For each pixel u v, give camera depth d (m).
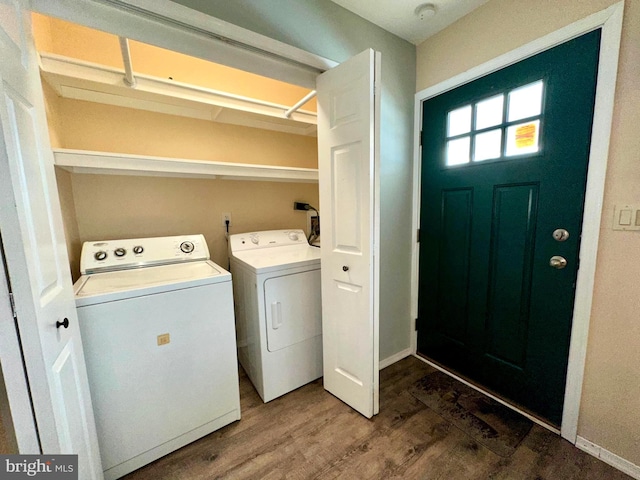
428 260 2.05
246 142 2.25
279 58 1.40
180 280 1.36
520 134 1.46
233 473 1.27
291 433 1.48
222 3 1.18
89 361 1.15
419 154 2.02
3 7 0.68
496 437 1.42
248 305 1.81
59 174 1.38
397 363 2.13
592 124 1.20
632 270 1.14
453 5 1.56
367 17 1.66
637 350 1.15
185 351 1.37
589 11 1.18
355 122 1.38
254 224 2.34
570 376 1.36
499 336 1.67
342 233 1.54
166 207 1.95
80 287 1.26
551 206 1.37
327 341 1.75
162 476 1.26
